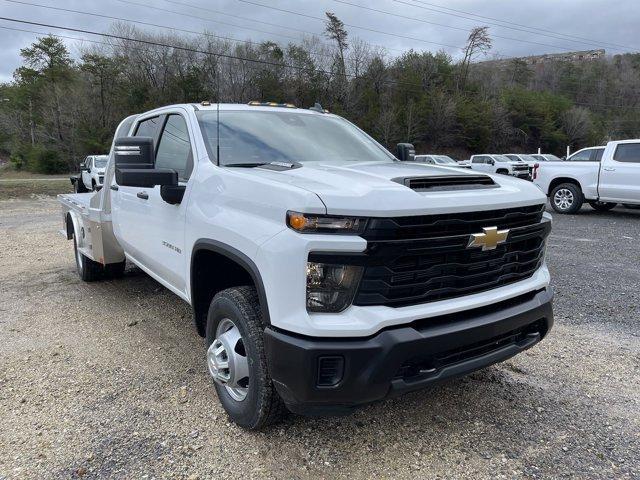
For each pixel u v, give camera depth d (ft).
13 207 56.80
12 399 11.35
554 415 10.71
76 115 169.48
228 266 10.85
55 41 200.44
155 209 12.92
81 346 14.33
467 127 217.15
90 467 8.94
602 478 8.70
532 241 10.39
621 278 21.53
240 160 11.40
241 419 9.84
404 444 9.66
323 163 11.62
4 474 8.75
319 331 7.78
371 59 211.00
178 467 8.94
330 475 8.77
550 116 244.83
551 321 10.55
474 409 10.93
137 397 11.40
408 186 8.71
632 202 40.47
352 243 7.75
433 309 8.36
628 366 13.08
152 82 166.71
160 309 17.47
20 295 19.47
